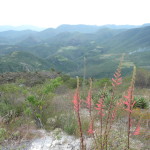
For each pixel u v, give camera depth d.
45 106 6.27
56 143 4.34
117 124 4.99
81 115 5.73
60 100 7.89
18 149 4.01
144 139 4.41
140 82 15.77
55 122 5.39
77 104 2.59
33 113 5.66
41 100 5.80
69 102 7.65
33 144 4.33
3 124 5.08
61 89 12.60
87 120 5.12
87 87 11.66
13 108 6.27
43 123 5.43
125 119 5.55
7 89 8.34
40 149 4.12
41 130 5.09
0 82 16.38
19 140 4.46
